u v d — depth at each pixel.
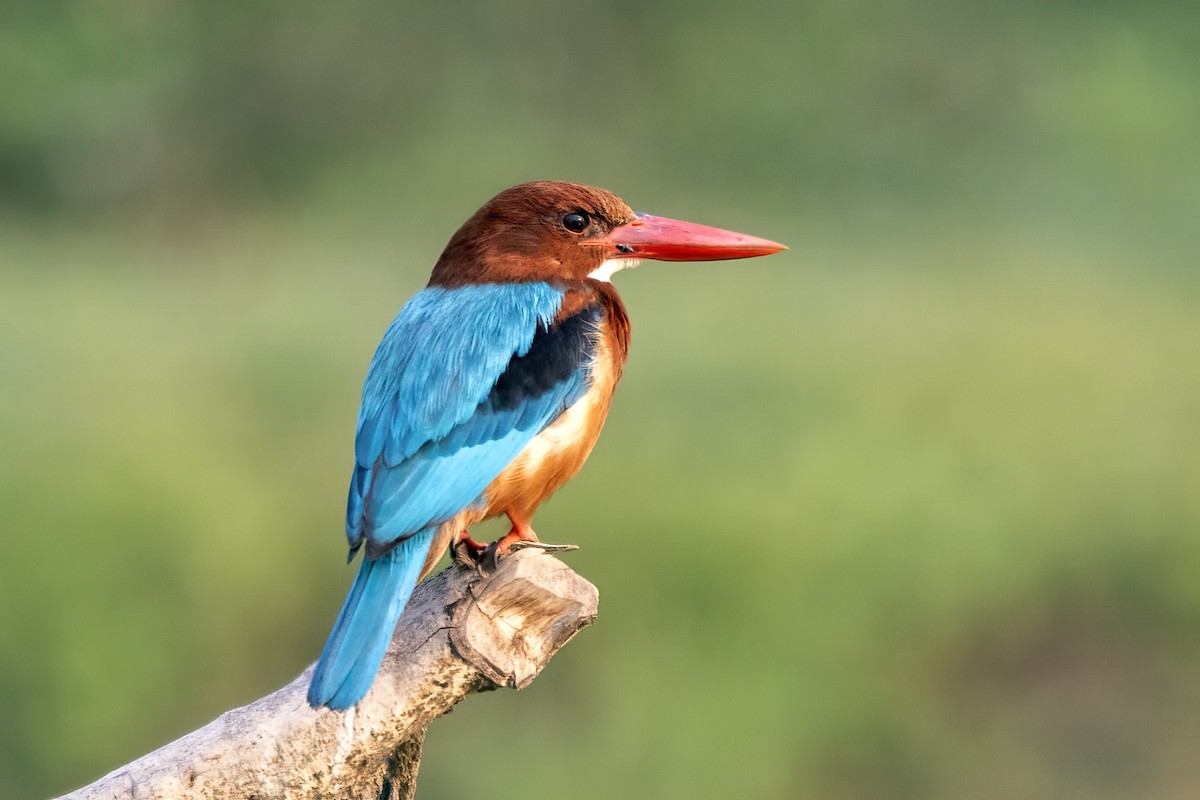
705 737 12.77
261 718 5.58
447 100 31.14
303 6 30.77
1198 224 27.94
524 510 7.01
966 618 14.61
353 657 5.52
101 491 13.80
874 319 19.09
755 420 15.76
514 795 12.60
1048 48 32.22
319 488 14.88
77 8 30.77
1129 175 29.77
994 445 15.93
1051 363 17.58
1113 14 32.25
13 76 30.42
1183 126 30.28
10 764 12.72
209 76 31.12
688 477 14.54
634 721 12.81
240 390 16.00
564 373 6.97
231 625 13.58
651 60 31.53
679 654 13.22
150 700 13.07
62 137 30.88
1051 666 14.96
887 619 14.10
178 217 30.31
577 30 31.58
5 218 29.50
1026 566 15.02
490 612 5.63
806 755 13.18
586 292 7.43
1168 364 18.08
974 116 31.25
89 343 17.02
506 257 7.51
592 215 7.62
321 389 16.14
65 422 14.73
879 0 32.09
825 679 13.39
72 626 12.96
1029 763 14.02
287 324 18.08
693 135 31.08
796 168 30.72
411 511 6.35
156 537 13.59
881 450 15.44
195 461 14.35
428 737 12.95
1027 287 22.25
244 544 13.75
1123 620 15.29
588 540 13.71
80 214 30.75
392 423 6.59
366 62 31.17
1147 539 15.45
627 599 13.45
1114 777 14.02
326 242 26.58
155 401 15.29
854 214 29.23
